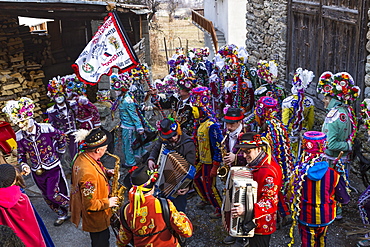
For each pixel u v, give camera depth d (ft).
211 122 17.63
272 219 13.47
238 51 24.09
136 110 24.18
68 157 24.29
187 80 20.08
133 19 42.80
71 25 43.62
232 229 13.00
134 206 11.50
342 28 22.15
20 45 35.58
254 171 13.26
